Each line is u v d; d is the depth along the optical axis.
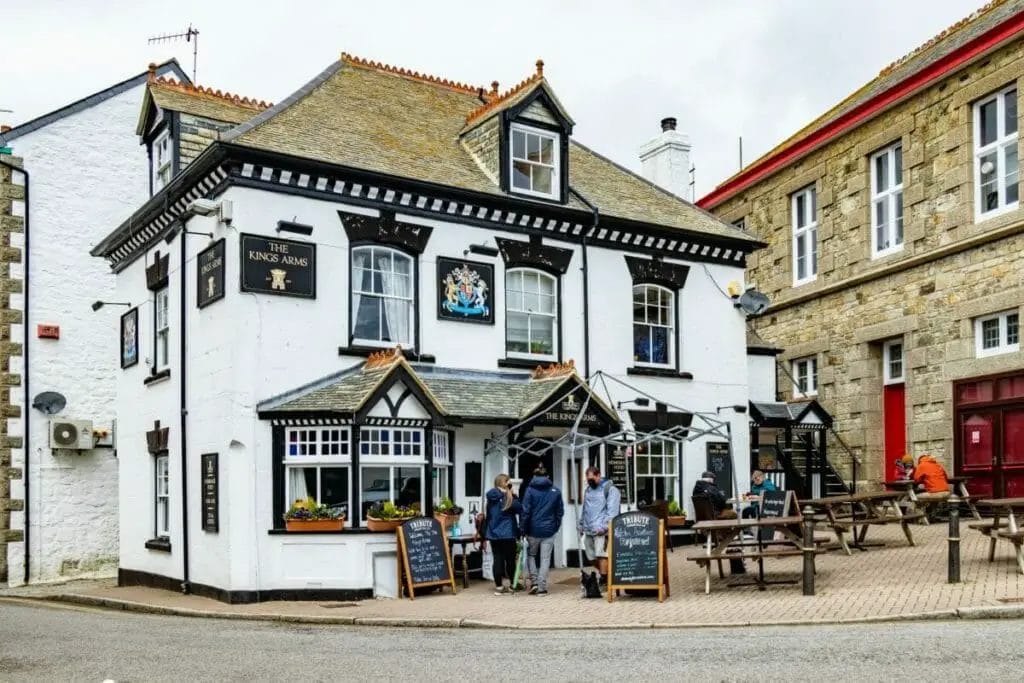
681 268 20.05
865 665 8.26
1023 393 18.62
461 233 17.39
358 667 9.20
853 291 23.22
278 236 15.43
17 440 20.86
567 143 18.81
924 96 21.00
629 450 18.84
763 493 16.61
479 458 16.81
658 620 11.48
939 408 20.50
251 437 14.95
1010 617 10.33
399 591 14.46
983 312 19.45
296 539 14.84
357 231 16.14
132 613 14.78
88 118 22.27
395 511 14.82
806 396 24.88
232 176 15.10
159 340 18.28
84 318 21.78
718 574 15.09
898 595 11.84
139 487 18.61
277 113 16.91
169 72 23.44
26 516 20.78
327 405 14.88
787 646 9.34
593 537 14.27
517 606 13.12
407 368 15.21
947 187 20.30
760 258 26.84
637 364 19.41
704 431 16.77
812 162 24.75
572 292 18.61
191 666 9.48
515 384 17.45
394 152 17.41
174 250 17.25
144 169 22.80
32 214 21.47
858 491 22.62
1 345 20.88
